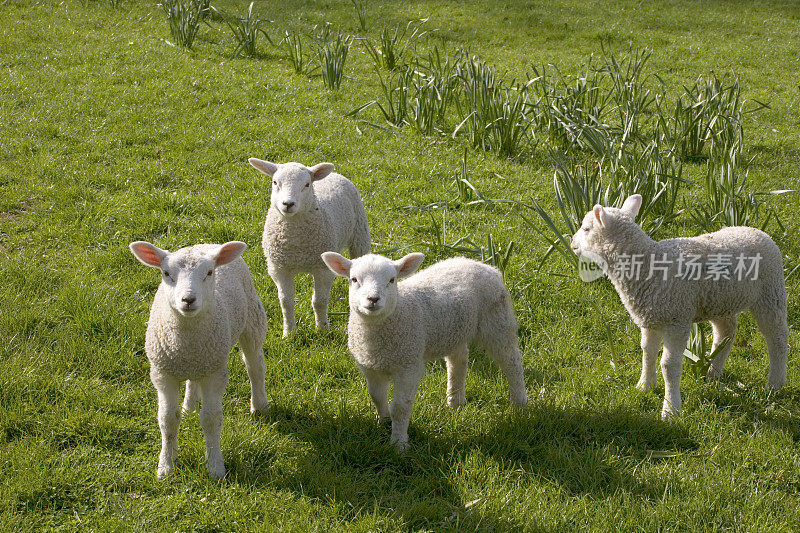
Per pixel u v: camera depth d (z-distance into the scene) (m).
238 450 4.82
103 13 15.25
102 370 5.60
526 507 4.48
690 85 13.52
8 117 10.09
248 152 9.73
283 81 12.45
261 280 7.07
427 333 4.95
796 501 4.61
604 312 6.83
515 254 7.66
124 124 10.21
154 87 11.56
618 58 14.98
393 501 4.55
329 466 4.77
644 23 17.55
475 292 5.19
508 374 5.44
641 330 6.11
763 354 6.29
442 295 5.05
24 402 5.11
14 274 6.66
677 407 5.45
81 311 6.13
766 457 5.00
